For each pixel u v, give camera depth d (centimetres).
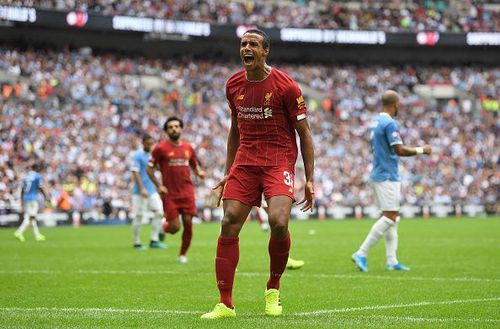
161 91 7250
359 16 8700
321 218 6222
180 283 1638
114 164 5844
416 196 6900
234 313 1132
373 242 1897
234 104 1167
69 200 5312
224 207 1141
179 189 2173
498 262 2138
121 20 7062
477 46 9162
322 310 1223
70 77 6744
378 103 8206
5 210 4994
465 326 1031
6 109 5894
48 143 5778
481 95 8625
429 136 7712
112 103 6669
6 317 1121
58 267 2025
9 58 6638
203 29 7550
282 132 1147
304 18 8406
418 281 1650
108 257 2378
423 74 8894
